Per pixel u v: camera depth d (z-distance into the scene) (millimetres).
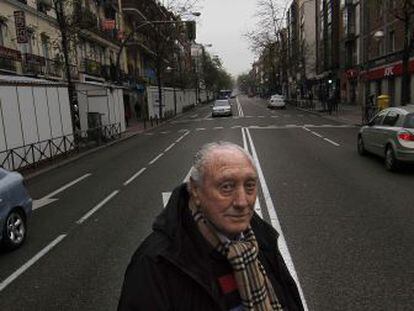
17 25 25281
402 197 9766
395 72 37906
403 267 5816
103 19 45000
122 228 8211
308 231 7473
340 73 60031
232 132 27922
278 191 10742
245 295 1775
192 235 1863
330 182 11656
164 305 1715
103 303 5188
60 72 30734
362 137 16234
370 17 45438
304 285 5352
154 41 46688
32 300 5367
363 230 7441
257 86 173375
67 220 9023
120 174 14438
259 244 2059
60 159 19141
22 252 7207
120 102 31531
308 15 80125
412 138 12492
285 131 27406
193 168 1953
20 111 17219
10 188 7504
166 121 42781
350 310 4723
